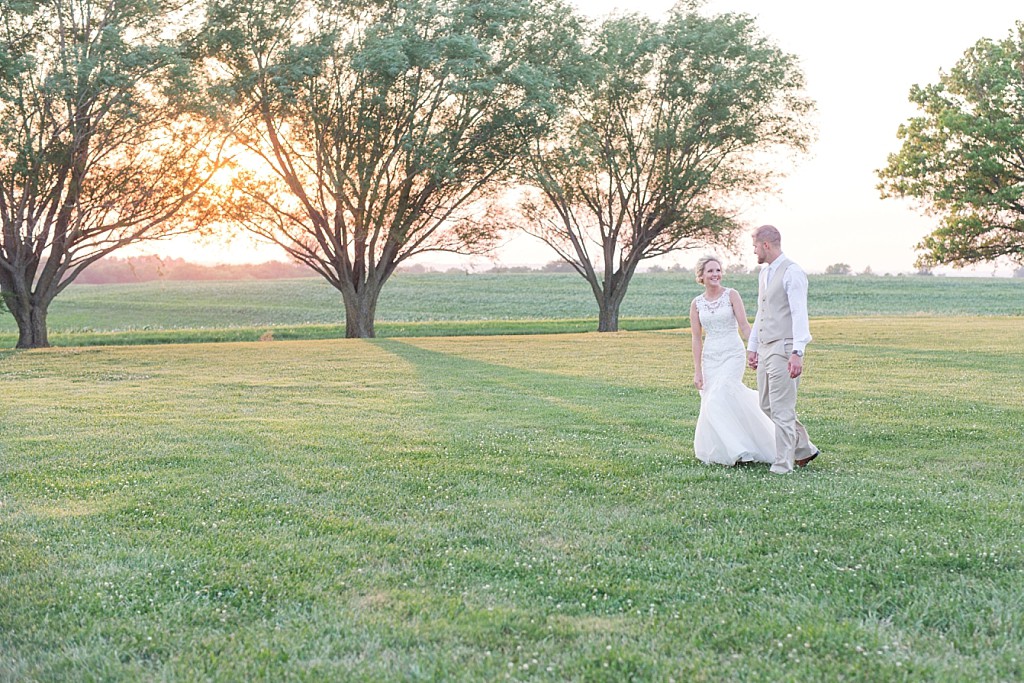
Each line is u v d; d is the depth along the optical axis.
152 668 3.45
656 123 34.28
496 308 63.91
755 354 7.80
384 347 24.61
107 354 22.34
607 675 3.31
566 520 5.77
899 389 13.33
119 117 24.25
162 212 27.91
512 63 28.52
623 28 33.72
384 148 28.27
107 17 24.89
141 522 5.71
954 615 3.93
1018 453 8.12
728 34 33.50
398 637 3.72
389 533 5.40
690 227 34.41
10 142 22.97
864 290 77.94
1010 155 36.31
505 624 3.87
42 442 9.05
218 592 4.32
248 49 27.38
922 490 6.56
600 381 15.27
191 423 10.45
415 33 26.78
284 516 5.89
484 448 8.61
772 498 6.35
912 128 39.34
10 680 3.34
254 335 39.00
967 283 87.56
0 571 4.69
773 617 3.90
